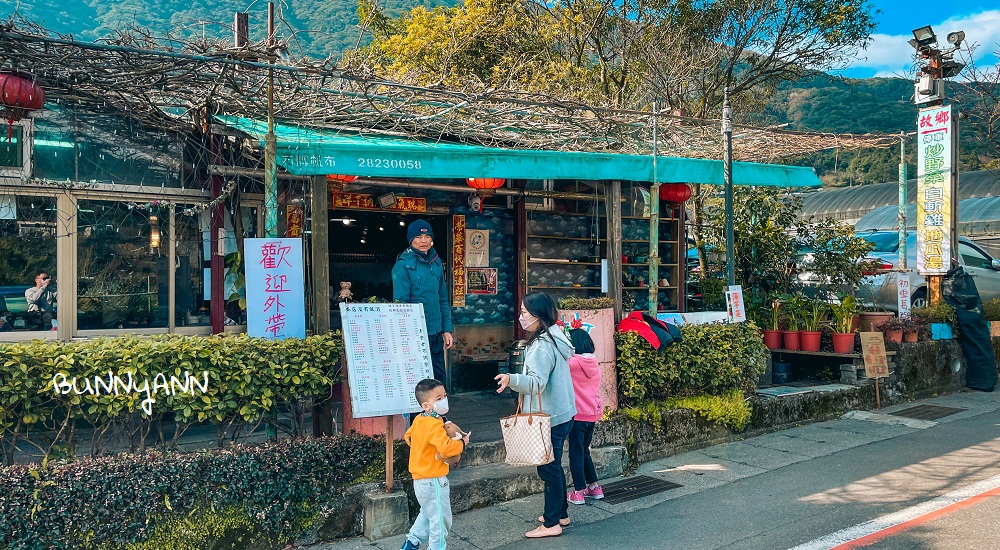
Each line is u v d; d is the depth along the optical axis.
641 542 4.79
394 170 5.91
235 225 6.93
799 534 4.80
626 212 10.59
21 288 5.97
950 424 8.18
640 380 6.96
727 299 7.94
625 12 16.33
